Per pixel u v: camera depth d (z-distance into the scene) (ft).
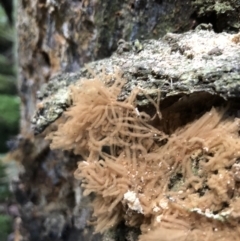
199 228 0.19
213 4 0.25
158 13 0.27
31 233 0.39
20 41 0.38
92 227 0.30
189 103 0.21
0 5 0.91
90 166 0.22
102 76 0.23
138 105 0.21
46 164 0.36
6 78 0.95
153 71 0.21
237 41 0.22
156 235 0.19
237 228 0.19
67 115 0.23
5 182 0.60
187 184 0.20
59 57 0.33
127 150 0.22
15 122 0.77
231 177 0.19
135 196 0.20
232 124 0.19
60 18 0.32
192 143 0.20
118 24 0.29
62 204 0.35
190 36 0.24
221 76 0.19
